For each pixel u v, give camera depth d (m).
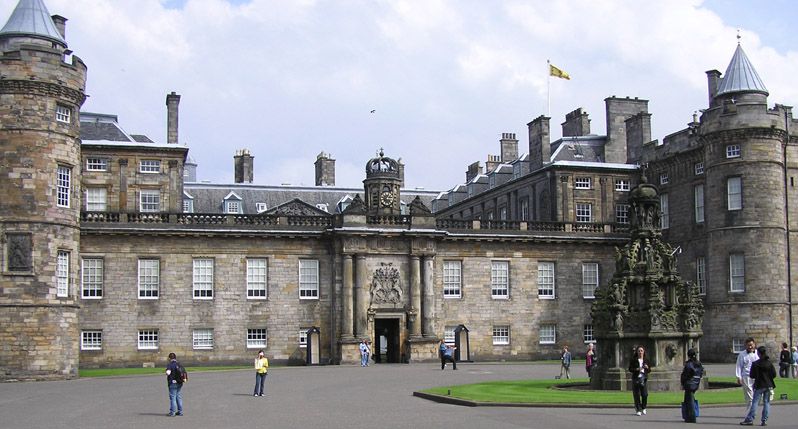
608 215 75.88
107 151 67.81
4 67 49.81
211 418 27.56
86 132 68.75
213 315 63.31
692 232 68.31
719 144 63.75
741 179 62.69
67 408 31.44
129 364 61.34
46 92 50.69
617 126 79.56
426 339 65.75
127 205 67.81
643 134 76.12
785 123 63.22
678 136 70.50
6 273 49.03
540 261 70.31
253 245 64.62
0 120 49.94
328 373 51.81
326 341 65.19
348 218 65.38
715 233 63.88
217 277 63.66
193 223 63.41
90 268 61.22
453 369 55.09
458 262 68.62
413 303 66.06
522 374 49.53
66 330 50.66
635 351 27.97
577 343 70.38
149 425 25.75
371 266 65.81
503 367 58.09
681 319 37.66
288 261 65.25
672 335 36.91
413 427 24.52
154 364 61.84
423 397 34.50
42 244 49.94
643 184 39.31
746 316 61.69
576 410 29.12
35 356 49.00
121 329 61.44
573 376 47.59
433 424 25.19
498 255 69.38
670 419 26.31
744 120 62.31
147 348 61.88
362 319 64.88
